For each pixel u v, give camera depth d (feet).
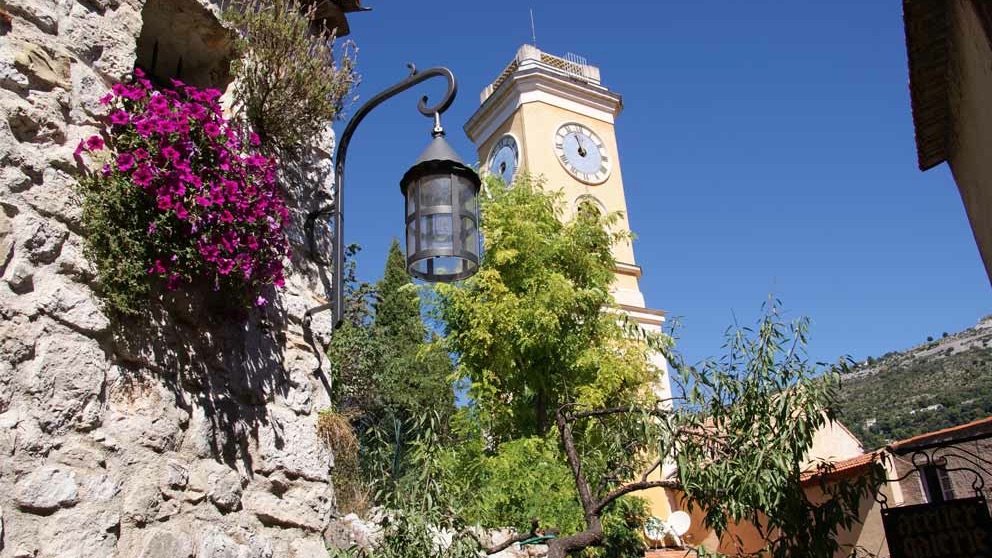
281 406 15.11
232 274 13.32
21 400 9.97
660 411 13.83
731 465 13.21
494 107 87.35
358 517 21.29
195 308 13.38
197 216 12.18
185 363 12.94
